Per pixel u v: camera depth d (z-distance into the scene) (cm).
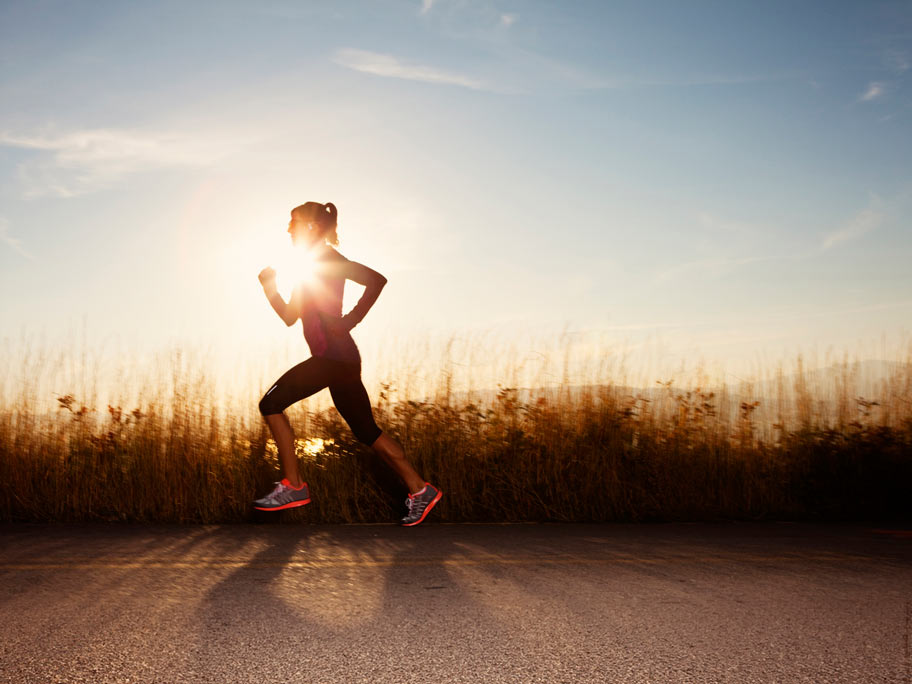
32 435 575
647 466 634
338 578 357
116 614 292
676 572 381
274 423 485
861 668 244
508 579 360
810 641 271
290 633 271
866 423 694
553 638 270
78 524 530
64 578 351
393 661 245
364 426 496
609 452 630
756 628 285
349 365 480
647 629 282
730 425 671
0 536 470
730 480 641
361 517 566
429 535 489
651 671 239
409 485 509
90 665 238
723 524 580
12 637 264
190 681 226
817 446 678
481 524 555
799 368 704
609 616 298
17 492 556
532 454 615
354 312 481
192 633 270
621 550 441
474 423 630
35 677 227
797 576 375
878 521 611
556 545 456
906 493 659
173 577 355
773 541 482
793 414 692
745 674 238
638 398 674
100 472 560
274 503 485
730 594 337
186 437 572
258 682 226
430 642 263
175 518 550
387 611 301
